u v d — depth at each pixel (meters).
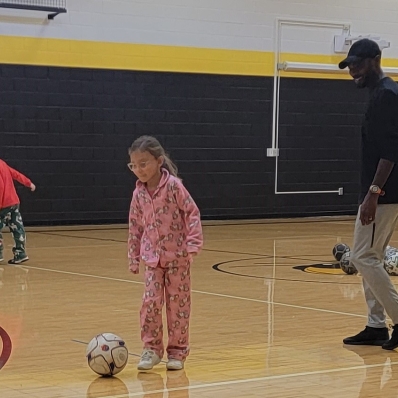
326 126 20.36
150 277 5.98
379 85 6.60
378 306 6.89
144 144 5.90
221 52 19.14
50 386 5.48
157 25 18.44
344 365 6.16
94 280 10.47
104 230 17.08
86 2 17.72
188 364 6.15
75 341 6.94
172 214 5.93
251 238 15.91
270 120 19.73
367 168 6.69
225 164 19.34
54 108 17.55
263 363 6.20
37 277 10.72
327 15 20.30
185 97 18.81
